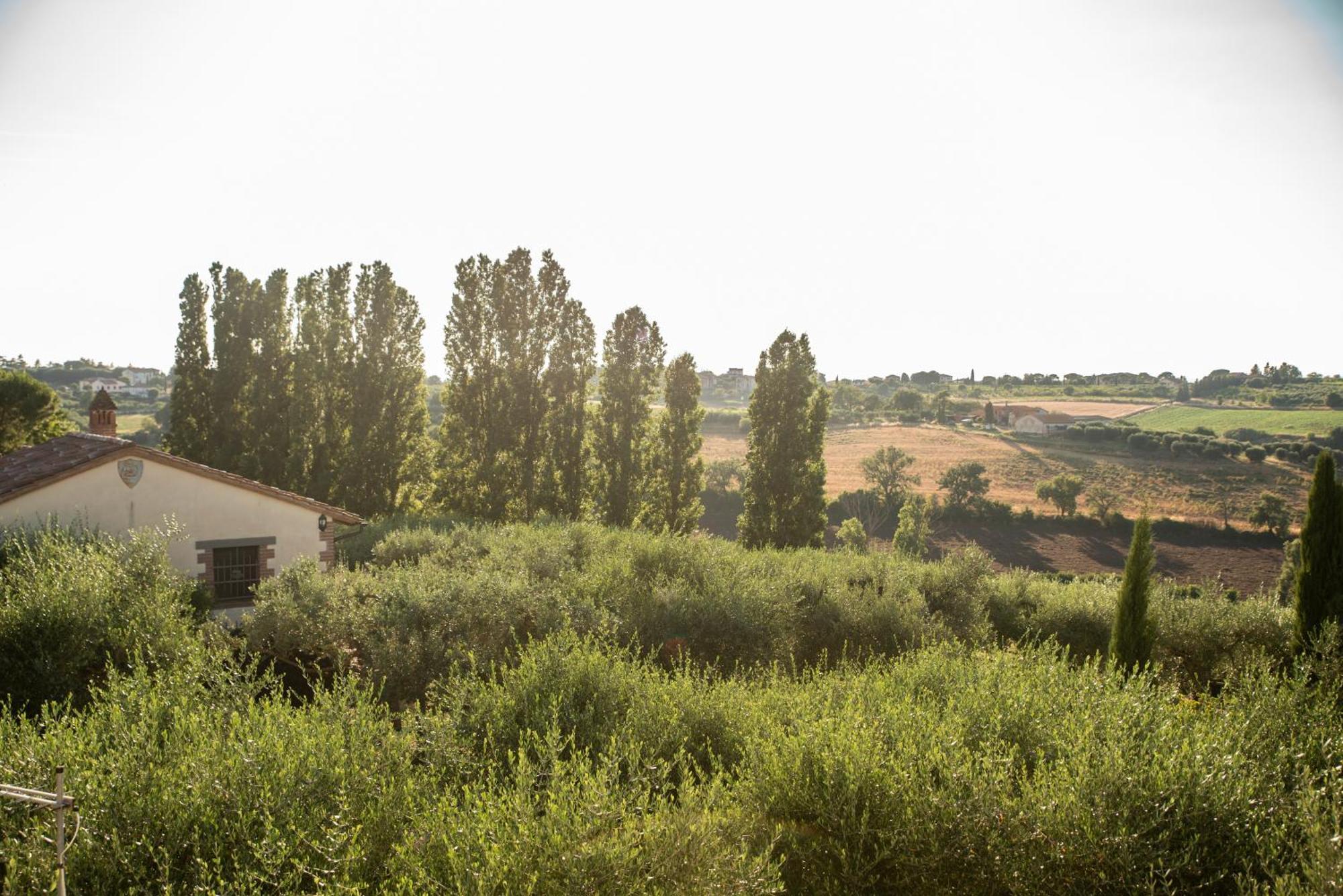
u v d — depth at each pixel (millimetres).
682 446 35469
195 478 18031
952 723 7426
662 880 5422
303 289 35656
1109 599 19031
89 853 5172
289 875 5031
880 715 7734
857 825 6230
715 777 6805
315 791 6004
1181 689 15945
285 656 13586
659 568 18391
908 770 6500
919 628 16703
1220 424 124625
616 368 35031
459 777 7016
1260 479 85812
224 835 5508
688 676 9781
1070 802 5898
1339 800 5941
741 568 18062
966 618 18516
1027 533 70562
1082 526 72000
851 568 20906
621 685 9008
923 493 83312
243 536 18562
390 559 21453
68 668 10250
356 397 34594
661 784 7188
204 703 7637
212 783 5805
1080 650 18734
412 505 36156
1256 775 6367
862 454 109688
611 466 35094
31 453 19781
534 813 5727
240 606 18234
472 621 13336
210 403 36844
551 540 20953
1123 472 93188
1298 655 11547
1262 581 55406
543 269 35406
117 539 15086
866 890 6152
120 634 10891
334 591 14094
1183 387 176500
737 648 14641
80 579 11406
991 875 5902
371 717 7391
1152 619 12938
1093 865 5746
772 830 6566
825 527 35156
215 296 36312
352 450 34156
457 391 35375
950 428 133375
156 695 7262
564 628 11008
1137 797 5902
